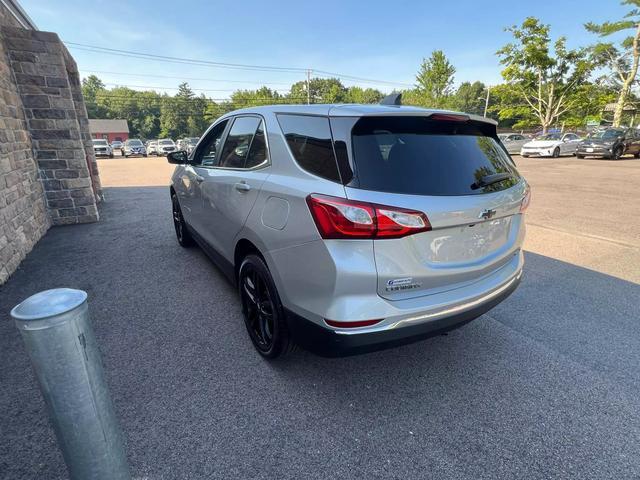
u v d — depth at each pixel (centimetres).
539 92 2800
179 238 508
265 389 228
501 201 218
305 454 183
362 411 211
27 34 558
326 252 182
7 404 213
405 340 196
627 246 512
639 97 3344
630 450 187
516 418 208
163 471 172
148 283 383
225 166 306
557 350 273
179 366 249
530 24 2572
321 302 187
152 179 1373
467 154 218
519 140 2620
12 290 370
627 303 347
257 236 233
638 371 250
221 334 288
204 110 8169
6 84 505
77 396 120
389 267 181
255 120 270
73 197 636
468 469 176
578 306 340
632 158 2047
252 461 178
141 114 8550
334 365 252
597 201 821
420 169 194
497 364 256
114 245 514
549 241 535
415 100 3462
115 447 133
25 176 527
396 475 172
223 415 207
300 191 198
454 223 193
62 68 587
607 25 2583
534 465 178
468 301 210
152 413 207
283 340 230
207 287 374
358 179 181
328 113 201
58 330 112
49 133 598
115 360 255
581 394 228
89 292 362
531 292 370
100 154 3019
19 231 464
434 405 217
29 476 169
